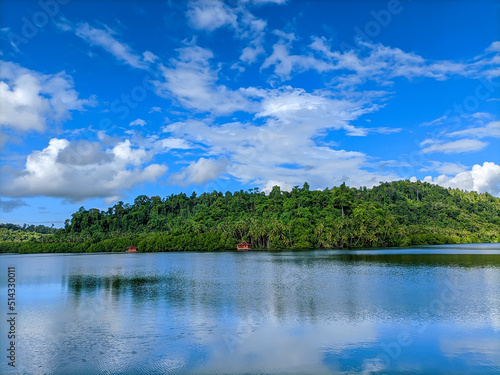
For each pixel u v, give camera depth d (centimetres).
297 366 2589
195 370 2555
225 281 7294
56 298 5503
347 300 4809
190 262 13312
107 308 4628
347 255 14362
